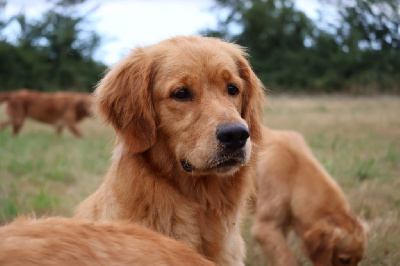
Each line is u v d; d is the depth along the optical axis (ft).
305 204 16.42
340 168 24.17
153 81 11.32
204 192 11.13
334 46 126.93
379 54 106.01
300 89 132.87
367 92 108.78
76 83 118.83
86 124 62.28
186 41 11.71
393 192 21.01
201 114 10.54
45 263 4.76
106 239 5.39
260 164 17.62
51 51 119.03
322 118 52.42
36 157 29.37
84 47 123.44
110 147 12.57
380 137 35.55
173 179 11.07
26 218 6.59
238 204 11.80
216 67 11.09
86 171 26.20
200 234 11.21
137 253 5.33
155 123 11.20
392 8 99.86
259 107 12.93
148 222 10.85
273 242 16.53
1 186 21.93
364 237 14.93
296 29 150.10
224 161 10.12
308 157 17.69
